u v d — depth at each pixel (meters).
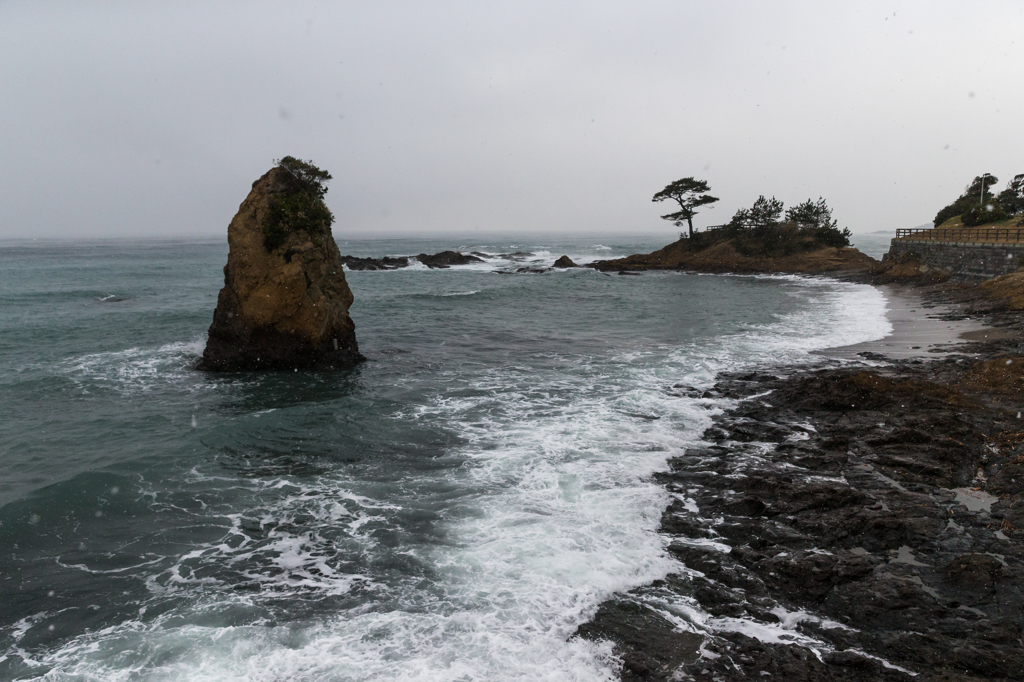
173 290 54.28
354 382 21.77
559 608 8.77
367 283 60.69
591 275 68.88
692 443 15.16
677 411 17.56
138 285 59.12
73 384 21.73
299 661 7.84
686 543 10.43
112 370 23.69
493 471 13.69
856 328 30.42
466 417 17.58
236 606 9.15
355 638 8.28
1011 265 38.50
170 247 170.12
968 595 8.57
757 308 38.97
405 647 8.05
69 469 14.41
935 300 38.75
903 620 8.20
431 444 15.51
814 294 46.56
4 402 19.64
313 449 15.41
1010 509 10.74
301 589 9.53
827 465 13.29
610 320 35.00
